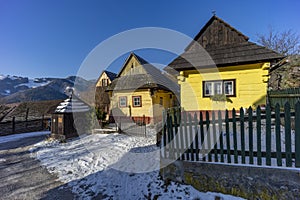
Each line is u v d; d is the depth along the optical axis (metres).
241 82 7.80
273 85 14.11
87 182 3.81
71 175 4.20
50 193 3.38
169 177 3.55
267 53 7.14
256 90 7.56
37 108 18.09
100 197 3.20
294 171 2.56
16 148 7.14
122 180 3.81
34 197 3.25
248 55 7.45
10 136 10.05
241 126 2.99
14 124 11.07
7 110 18.39
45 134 10.71
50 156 5.82
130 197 3.17
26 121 11.95
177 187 3.32
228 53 8.02
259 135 2.85
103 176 4.06
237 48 8.04
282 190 2.61
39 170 4.59
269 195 2.67
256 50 7.49
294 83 12.76
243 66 7.77
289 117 2.67
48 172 4.44
